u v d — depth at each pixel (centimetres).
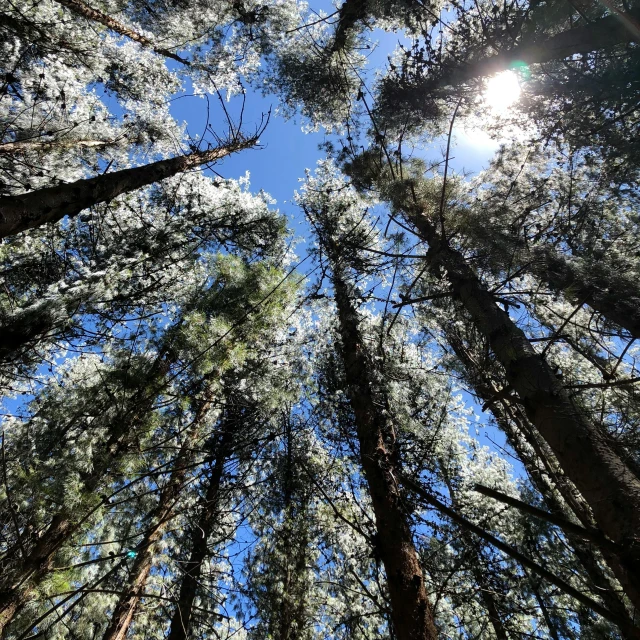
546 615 688
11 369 512
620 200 625
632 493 276
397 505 503
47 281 678
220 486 681
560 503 727
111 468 362
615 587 616
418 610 405
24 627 292
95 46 812
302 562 715
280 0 1043
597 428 368
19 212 391
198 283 714
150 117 990
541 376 388
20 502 349
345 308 810
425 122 866
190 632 595
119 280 550
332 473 805
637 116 562
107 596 673
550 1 550
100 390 409
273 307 554
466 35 658
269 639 666
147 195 903
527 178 721
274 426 761
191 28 986
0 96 648
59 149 756
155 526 260
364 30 962
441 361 770
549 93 640
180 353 455
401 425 738
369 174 795
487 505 796
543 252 516
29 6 680
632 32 484
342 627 699
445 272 573
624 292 457
